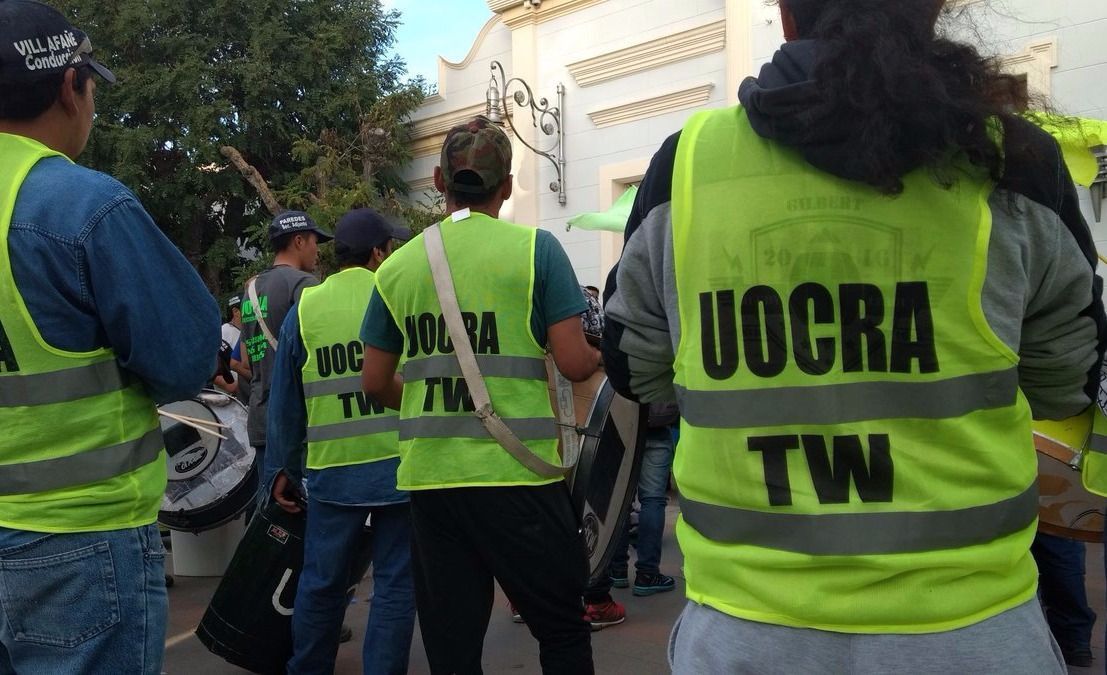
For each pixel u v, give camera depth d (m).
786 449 1.12
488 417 2.19
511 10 9.88
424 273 2.31
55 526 1.65
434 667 2.29
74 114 1.84
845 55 1.06
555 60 9.51
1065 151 2.38
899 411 1.09
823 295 1.12
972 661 1.05
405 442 2.30
